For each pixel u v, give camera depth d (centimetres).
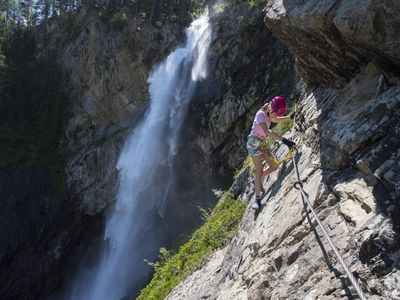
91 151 3797
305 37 628
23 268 3209
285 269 457
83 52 4375
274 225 553
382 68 511
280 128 1002
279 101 636
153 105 3488
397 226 346
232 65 2569
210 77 2755
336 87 652
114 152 3656
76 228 3612
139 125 3559
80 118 4178
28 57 4775
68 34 4744
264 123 642
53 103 4194
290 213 526
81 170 3766
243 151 2388
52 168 3822
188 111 2936
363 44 511
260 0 2519
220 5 2794
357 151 458
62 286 3412
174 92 3256
